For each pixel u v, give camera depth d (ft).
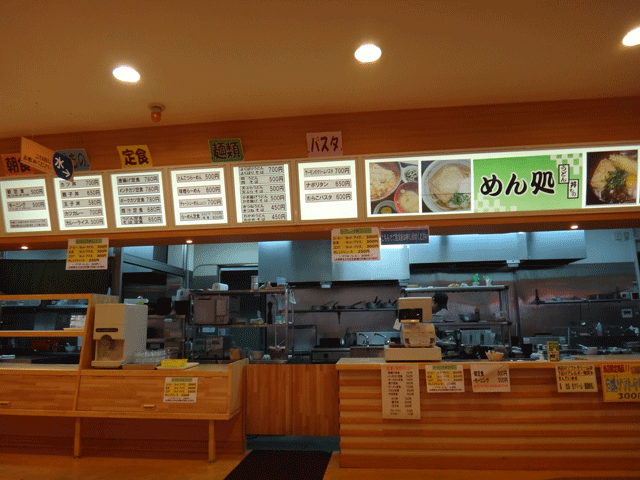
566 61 10.86
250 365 14.20
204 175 13.93
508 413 12.09
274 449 14.12
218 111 13.16
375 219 13.50
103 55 10.17
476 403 12.19
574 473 11.66
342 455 12.29
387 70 11.16
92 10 8.63
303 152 13.61
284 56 10.43
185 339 20.25
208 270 26.43
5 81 11.17
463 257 23.66
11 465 12.72
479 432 12.08
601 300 23.32
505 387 12.07
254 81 11.52
